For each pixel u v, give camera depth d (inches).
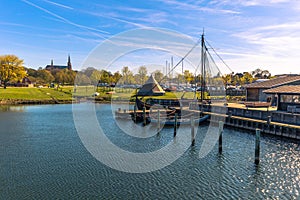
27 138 1014.4
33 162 708.7
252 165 705.6
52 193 519.2
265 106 1542.8
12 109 2105.1
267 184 581.3
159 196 515.2
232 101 1972.2
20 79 3368.6
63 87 3508.9
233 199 510.3
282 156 781.9
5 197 499.8
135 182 580.4
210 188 557.3
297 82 1688.0
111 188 546.9
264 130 1071.0
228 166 697.6
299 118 1008.9
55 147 874.1
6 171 637.3
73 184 563.8
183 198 509.0
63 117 1624.0
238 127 1216.8
